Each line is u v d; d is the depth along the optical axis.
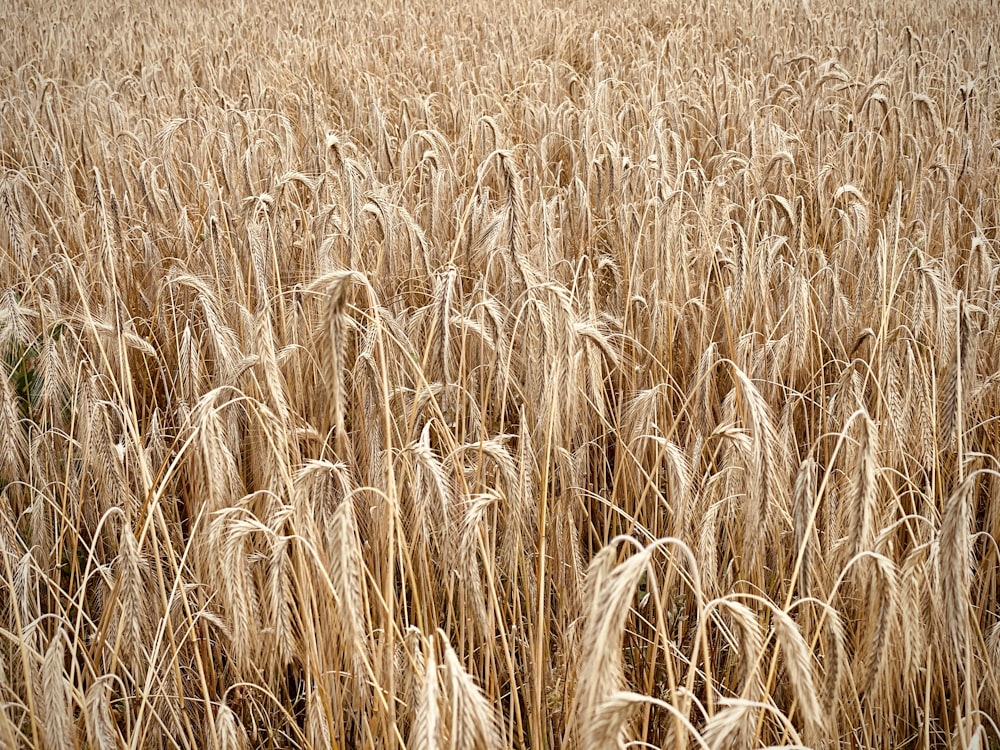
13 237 4.26
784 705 2.69
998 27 11.02
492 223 3.29
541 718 2.49
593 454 3.59
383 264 4.02
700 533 2.56
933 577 2.32
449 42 10.63
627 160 4.87
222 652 3.01
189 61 10.71
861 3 13.34
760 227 4.66
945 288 3.17
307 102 7.01
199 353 3.47
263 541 2.71
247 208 4.19
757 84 7.97
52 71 9.80
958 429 2.44
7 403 3.00
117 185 5.73
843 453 2.90
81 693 2.20
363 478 3.13
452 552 2.43
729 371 3.42
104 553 3.23
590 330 2.68
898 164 5.79
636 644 2.99
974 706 2.30
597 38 9.55
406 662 2.45
